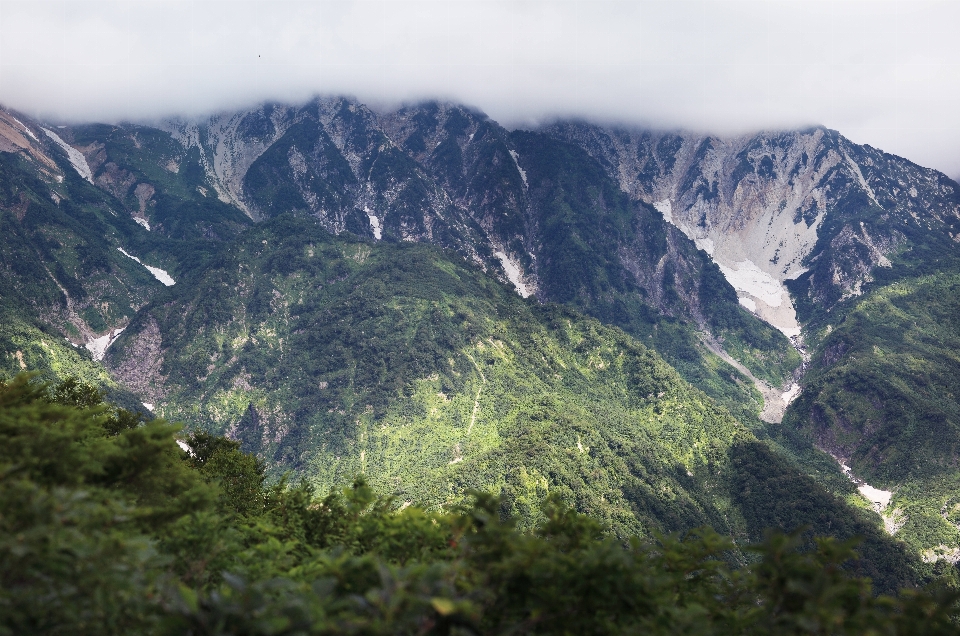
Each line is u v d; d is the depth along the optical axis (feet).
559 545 75.15
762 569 67.77
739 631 68.59
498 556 66.95
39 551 56.08
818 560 69.56
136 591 58.80
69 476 84.89
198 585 86.17
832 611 57.31
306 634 50.98
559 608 65.05
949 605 59.41
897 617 59.62
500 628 61.36
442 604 50.21
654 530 84.79
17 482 67.51
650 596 68.28
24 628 56.95
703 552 79.56
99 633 60.64
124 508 72.84
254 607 52.70
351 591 63.05
